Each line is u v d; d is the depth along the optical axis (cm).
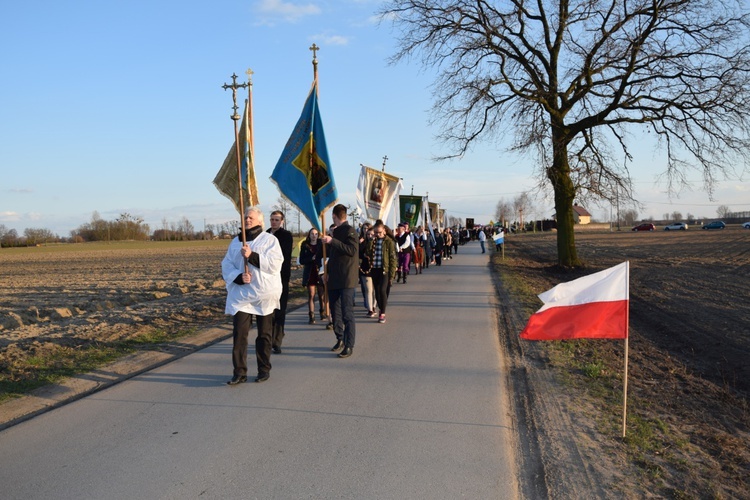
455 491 400
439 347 863
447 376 698
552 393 636
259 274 654
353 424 531
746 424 620
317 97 934
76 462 452
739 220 12406
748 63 1939
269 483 412
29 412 583
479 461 450
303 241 1120
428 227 2603
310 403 593
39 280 2711
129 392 639
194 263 3947
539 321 505
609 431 525
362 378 688
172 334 1009
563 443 492
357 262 821
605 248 4384
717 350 987
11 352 871
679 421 597
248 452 468
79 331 1074
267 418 548
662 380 767
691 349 1011
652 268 2545
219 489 404
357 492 398
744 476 465
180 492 400
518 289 1650
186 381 684
